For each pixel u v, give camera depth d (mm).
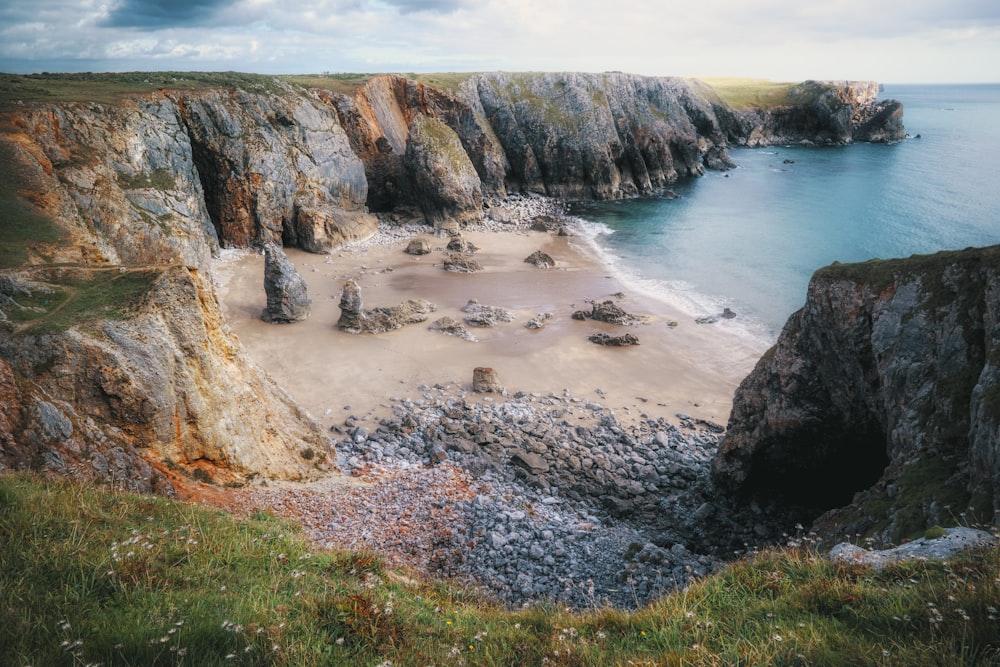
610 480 35844
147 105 72125
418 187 101062
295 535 15500
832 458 32656
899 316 27516
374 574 12766
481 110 133875
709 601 10273
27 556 9359
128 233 57250
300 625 8711
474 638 9086
